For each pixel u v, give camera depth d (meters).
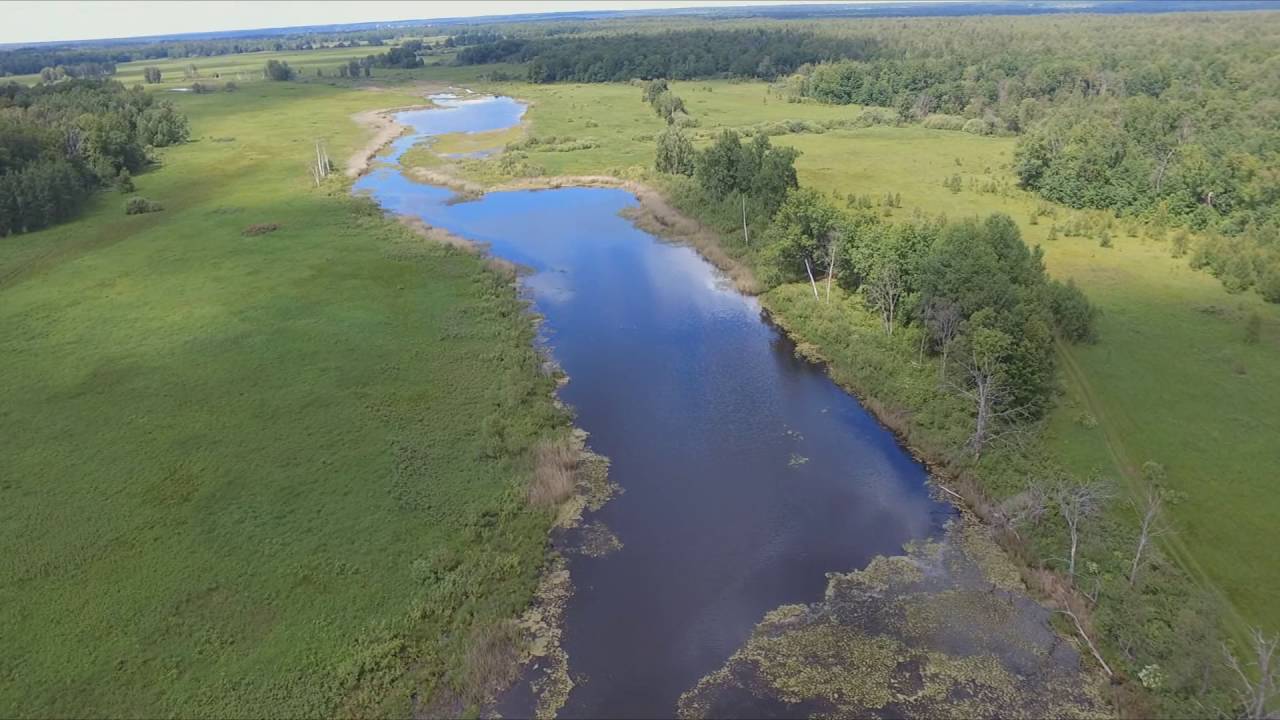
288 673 36.84
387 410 58.88
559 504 50.16
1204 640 36.16
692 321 77.25
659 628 40.72
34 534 45.44
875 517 48.81
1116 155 102.88
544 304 81.31
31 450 53.47
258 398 60.22
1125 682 36.22
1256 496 47.00
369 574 42.97
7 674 36.47
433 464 52.69
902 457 54.72
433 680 37.16
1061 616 40.31
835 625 40.69
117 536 45.31
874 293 72.00
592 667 38.47
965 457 52.03
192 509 47.72
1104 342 66.06
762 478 52.91
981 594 42.34
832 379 65.44
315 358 66.62
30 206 101.19
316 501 48.62
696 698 36.78
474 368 65.62
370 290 81.25
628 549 46.38
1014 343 55.06
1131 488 48.41
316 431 56.03
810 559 45.44
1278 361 61.94
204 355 67.00
